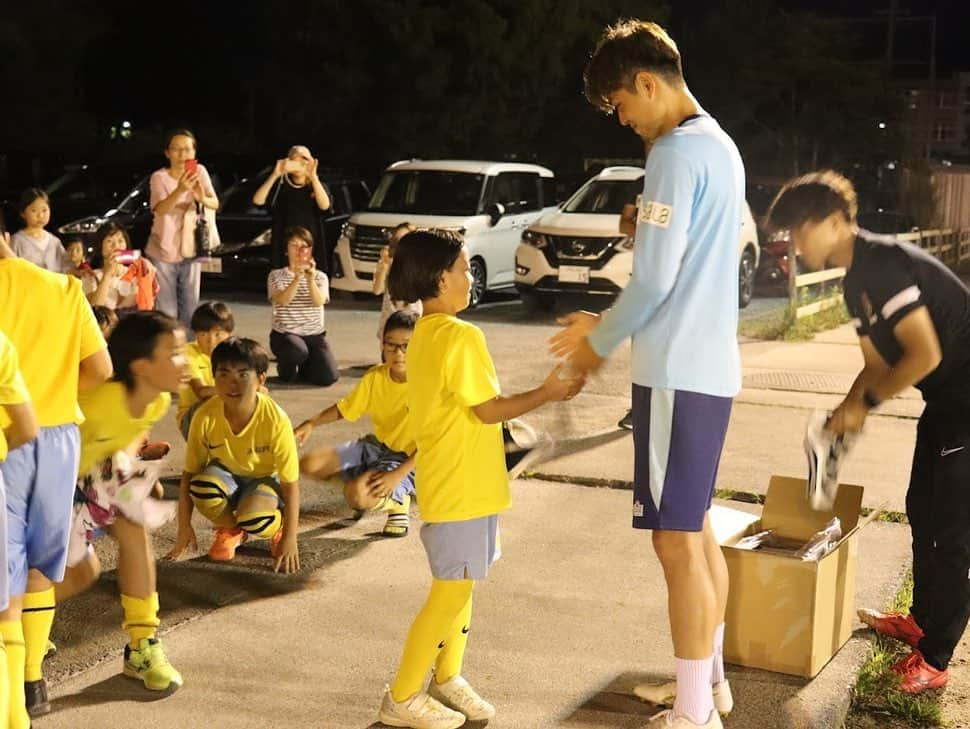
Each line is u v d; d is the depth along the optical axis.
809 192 3.93
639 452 3.65
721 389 3.57
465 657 4.56
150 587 4.22
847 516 4.72
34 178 21.27
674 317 3.55
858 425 4.05
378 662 4.50
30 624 3.92
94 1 30.88
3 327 3.64
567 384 3.66
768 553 4.36
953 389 4.11
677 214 3.45
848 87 34.31
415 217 15.43
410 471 5.73
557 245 14.65
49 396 3.71
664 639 4.76
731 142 3.59
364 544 5.86
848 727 4.16
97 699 4.15
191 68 31.50
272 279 9.74
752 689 4.27
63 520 3.77
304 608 5.03
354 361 11.22
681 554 3.68
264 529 5.47
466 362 3.71
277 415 5.40
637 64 3.60
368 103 26.95
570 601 5.15
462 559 3.83
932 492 4.27
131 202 17.16
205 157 19.20
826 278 14.74
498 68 26.19
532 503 6.60
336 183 17.62
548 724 4.05
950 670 4.63
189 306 9.89
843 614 4.61
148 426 4.07
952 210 27.22
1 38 28.69
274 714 4.08
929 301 3.92
